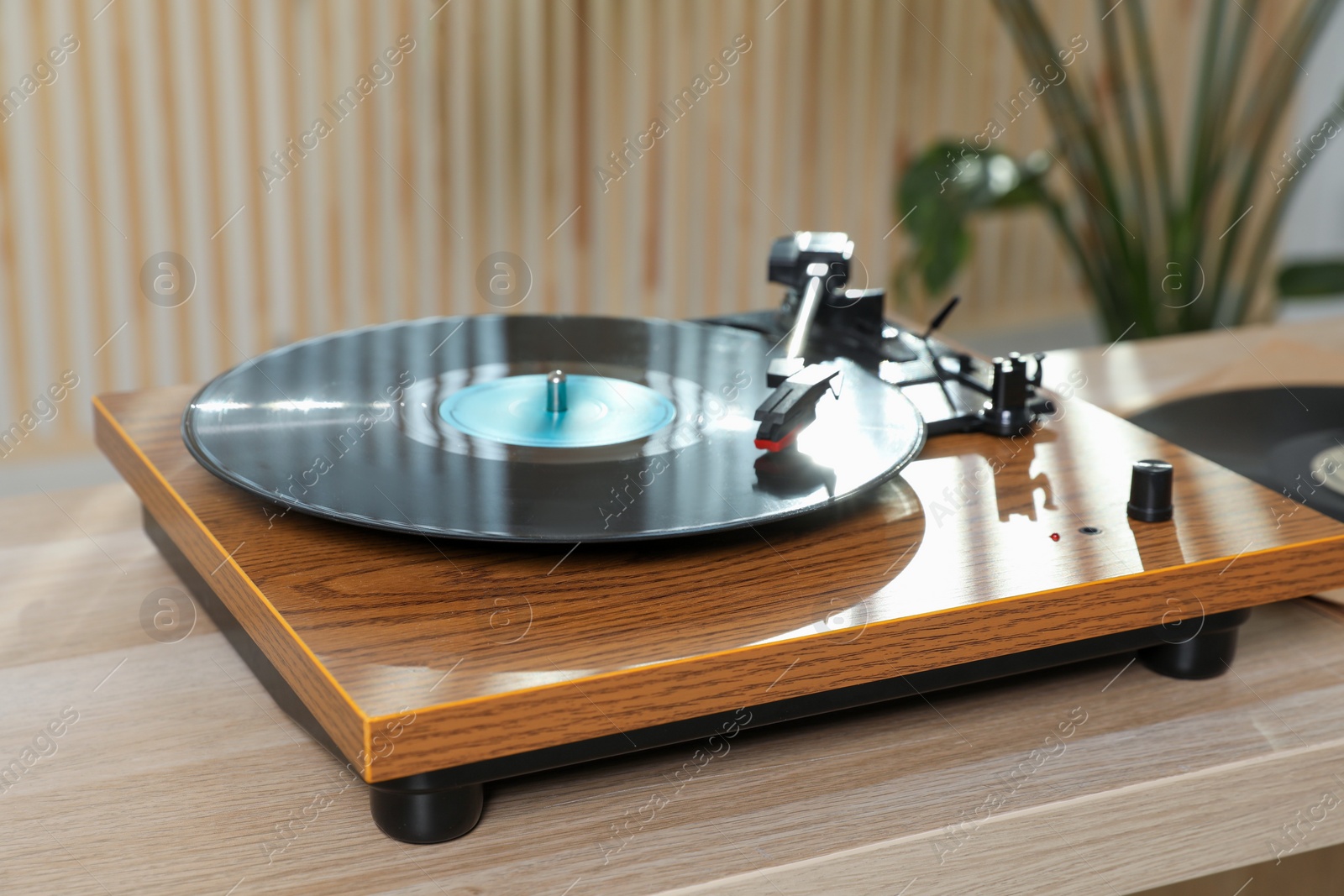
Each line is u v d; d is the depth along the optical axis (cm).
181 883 73
